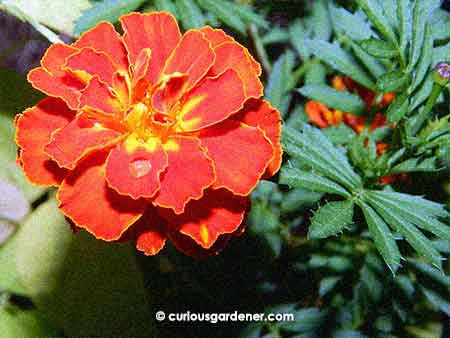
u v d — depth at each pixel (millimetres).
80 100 105
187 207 110
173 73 113
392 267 113
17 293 164
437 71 120
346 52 145
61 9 160
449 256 170
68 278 166
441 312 181
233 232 120
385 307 157
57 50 114
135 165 105
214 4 146
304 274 171
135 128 107
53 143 103
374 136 146
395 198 124
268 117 116
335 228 116
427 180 151
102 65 112
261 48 186
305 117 176
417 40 128
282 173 123
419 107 136
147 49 110
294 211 162
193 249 117
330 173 125
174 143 109
